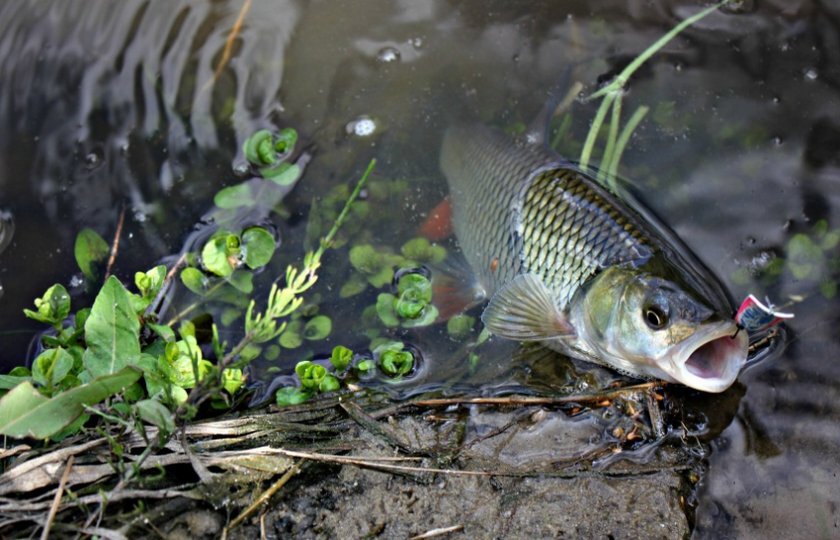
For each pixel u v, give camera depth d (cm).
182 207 87
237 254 84
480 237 84
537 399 77
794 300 81
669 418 77
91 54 93
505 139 87
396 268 85
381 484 74
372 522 73
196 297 84
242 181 88
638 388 77
